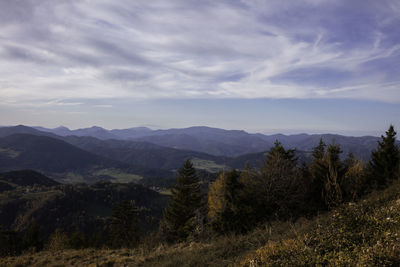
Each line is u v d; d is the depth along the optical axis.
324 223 8.97
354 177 19.09
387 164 26.61
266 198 20.45
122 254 12.07
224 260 8.27
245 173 25.81
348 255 5.60
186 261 9.11
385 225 6.86
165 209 34.81
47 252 13.17
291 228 10.85
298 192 20.03
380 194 11.99
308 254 6.26
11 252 13.59
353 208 9.23
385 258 5.09
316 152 31.52
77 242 44.00
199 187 36.62
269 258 6.73
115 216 47.75
